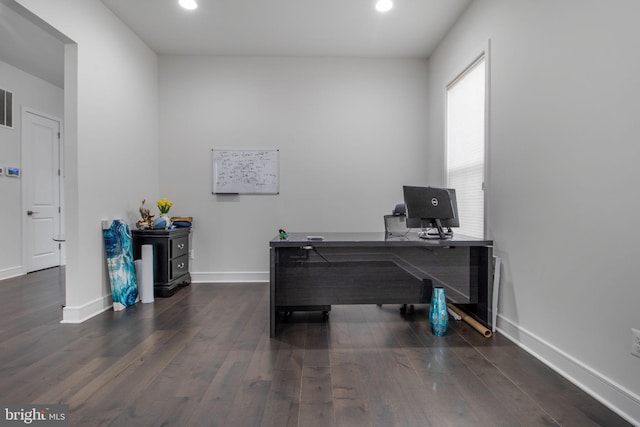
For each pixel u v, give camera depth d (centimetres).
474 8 294
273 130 412
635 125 144
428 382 177
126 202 339
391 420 145
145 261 324
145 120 377
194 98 408
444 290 262
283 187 414
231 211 412
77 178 268
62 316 278
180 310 300
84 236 275
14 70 433
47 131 486
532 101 214
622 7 150
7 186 426
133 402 158
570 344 181
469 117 318
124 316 283
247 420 145
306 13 320
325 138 414
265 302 326
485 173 271
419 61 416
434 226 266
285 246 242
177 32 354
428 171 415
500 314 249
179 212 409
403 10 314
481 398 162
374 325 268
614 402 153
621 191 151
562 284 188
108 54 309
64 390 168
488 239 265
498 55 254
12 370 188
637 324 144
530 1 216
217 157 409
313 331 253
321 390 169
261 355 210
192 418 146
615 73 154
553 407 155
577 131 177
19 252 442
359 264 267
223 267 412
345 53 402
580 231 175
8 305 308
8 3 216
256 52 400
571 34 181
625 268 149
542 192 204
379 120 416
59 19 249
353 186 416
